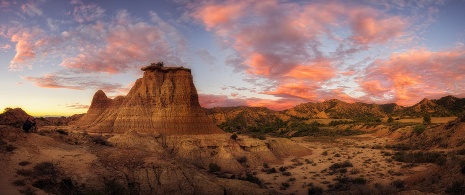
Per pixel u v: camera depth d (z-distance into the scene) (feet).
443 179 123.95
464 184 111.04
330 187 158.71
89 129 240.32
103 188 106.93
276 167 215.72
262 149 235.40
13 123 154.71
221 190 125.49
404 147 284.41
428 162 204.54
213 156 210.38
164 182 120.37
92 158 122.83
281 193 145.59
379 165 209.15
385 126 448.24
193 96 252.42
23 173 96.99
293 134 474.49
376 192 133.39
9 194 82.84
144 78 257.96
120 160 125.18
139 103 245.65
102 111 299.17
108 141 178.29
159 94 248.11
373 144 339.36
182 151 206.59
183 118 237.25
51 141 129.18
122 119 239.30
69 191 102.68
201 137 228.84
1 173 92.12
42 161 108.37
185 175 126.52
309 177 184.34
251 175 178.81
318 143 369.91
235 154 220.84
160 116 235.61
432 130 298.76
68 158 117.70
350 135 450.71
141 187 116.98
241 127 557.74
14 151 106.83
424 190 120.47
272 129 528.63
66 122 365.81
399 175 174.70
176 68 257.96
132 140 181.27
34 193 87.35
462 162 123.95
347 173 190.70
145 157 131.95
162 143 214.07
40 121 310.04
